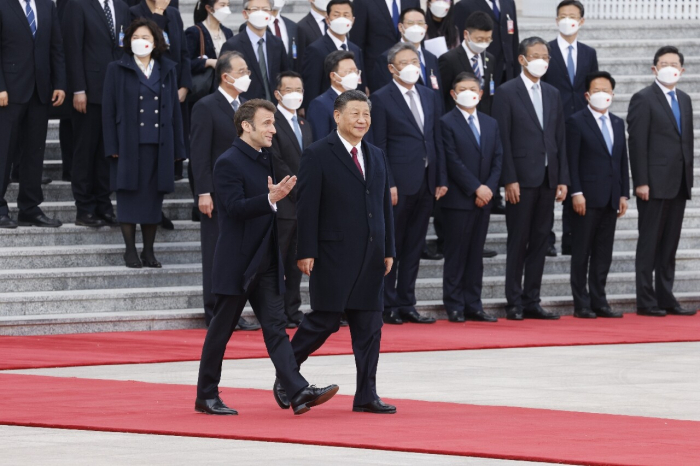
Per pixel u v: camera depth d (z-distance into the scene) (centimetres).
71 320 3406
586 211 3872
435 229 4075
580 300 3900
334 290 2333
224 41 4028
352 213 2347
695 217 4509
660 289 4009
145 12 3856
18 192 3953
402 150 3603
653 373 2844
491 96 4062
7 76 3644
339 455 1911
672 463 1830
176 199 4119
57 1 4016
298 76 3372
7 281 3550
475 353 3152
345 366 2922
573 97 4150
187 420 2212
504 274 4112
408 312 3697
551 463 1855
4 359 2923
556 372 2845
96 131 3797
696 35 5631
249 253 2286
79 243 3816
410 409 2358
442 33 4109
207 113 3359
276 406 2391
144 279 3706
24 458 1875
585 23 5622
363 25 4034
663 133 3947
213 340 2288
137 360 2952
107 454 1908
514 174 3753
